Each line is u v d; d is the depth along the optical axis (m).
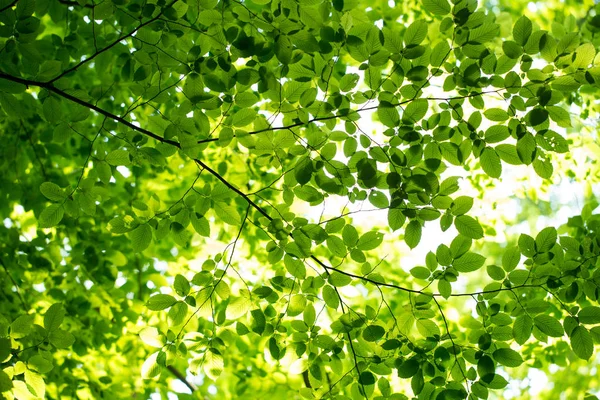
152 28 3.33
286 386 6.09
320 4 3.08
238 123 3.33
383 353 3.67
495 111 3.28
